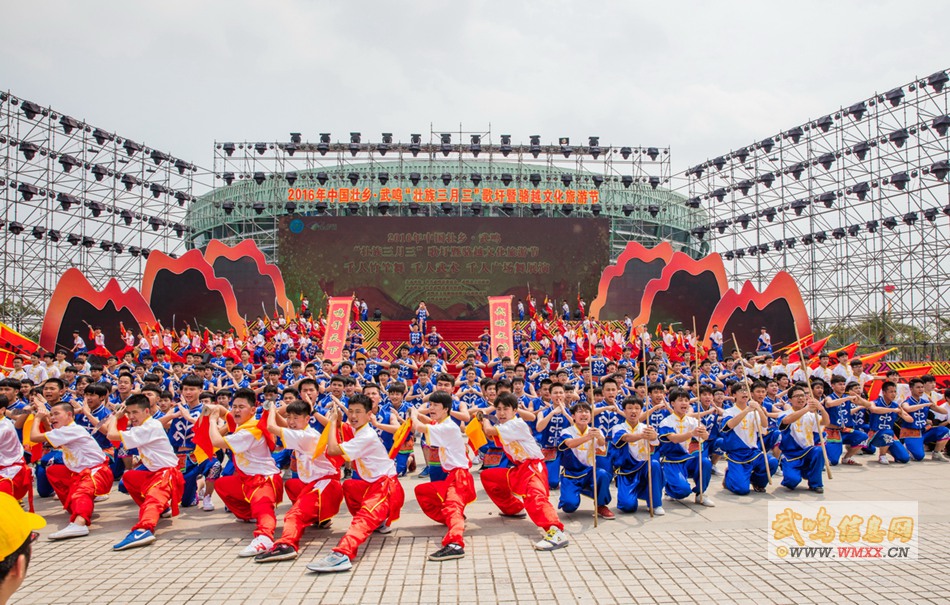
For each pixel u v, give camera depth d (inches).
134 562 230.1
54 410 284.2
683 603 188.1
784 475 350.0
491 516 297.4
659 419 380.5
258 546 236.7
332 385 375.6
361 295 1389.0
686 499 329.4
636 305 1352.1
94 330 1011.9
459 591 198.5
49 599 193.5
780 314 1145.4
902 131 1085.8
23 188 1158.3
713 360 743.1
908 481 374.0
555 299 1398.9
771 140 1349.7
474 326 1321.4
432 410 266.4
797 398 346.0
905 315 1201.4
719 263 1286.9
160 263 1210.6
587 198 1456.7
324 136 1414.9
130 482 276.7
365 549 243.1
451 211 1545.3
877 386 565.6
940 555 231.5
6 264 1179.3
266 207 1536.7
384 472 249.3
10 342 818.2
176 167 1499.8
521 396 415.8
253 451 267.3
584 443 296.5
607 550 240.4
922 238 1146.0
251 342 991.6
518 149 1439.5
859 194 1192.8
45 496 349.4
